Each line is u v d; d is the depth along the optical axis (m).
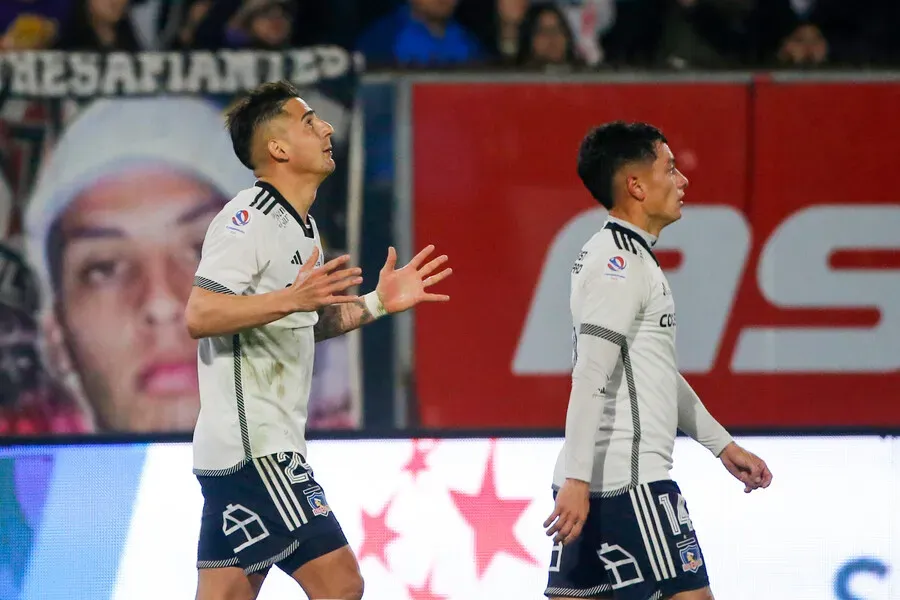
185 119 20.97
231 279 10.94
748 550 14.51
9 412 20.69
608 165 11.77
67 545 14.73
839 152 21.05
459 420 20.86
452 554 14.60
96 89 20.88
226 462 11.15
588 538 11.46
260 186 11.59
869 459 14.67
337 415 20.78
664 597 11.27
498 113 20.97
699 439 12.66
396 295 12.35
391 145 20.95
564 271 20.94
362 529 14.62
